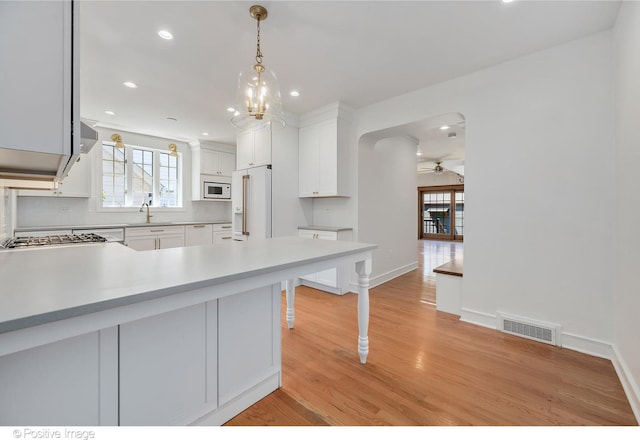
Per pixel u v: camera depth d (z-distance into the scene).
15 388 0.83
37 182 1.97
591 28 1.99
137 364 1.08
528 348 2.14
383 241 4.18
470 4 1.77
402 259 4.68
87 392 0.96
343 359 1.99
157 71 2.57
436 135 4.81
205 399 1.29
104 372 1.00
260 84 1.83
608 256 2.00
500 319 2.45
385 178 4.23
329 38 2.12
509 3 1.76
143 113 3.63
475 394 1.59
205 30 2.01
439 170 8.21
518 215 2.38
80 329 0.74
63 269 1.11
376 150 4.03
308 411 1.46
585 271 2.09
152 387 1.12
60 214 3.89
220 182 5.26
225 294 1.06
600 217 2.03
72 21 0.97
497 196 2.48
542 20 1.91
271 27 1.98
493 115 2.51
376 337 2.33
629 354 1.61
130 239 3.98
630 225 1.62
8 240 2.12
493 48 2.25
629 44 1.62
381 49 2.26
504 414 1.43
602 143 2.02
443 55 2.36
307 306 3.11
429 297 3.43
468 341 2.26
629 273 1.64
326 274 3.62
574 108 2.13
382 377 1.77
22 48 0.88
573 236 2.14
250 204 3.83
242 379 1.45
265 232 3.62
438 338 2.31
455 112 2.76
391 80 2.80
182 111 3.55
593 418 1.40
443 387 1.66
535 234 2.30
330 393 1.61
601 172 2.02
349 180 3.71
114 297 0.76
